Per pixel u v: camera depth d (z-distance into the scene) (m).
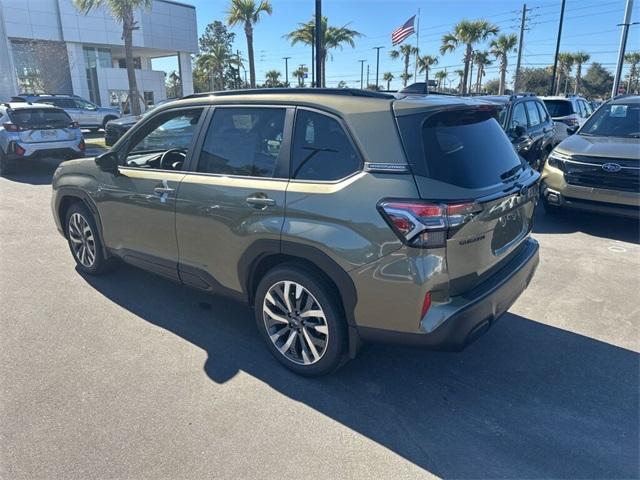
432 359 3.44
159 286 4.66
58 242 6.03
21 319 3.95
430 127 2.69
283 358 3.25
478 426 2.74
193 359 3.39
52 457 2.45
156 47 34.38
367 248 2.63
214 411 2.83
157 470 2.38
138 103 21.14
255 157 3.22
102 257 4.66
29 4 28.23
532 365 3.38
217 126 3.48
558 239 6.31
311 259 2.85
